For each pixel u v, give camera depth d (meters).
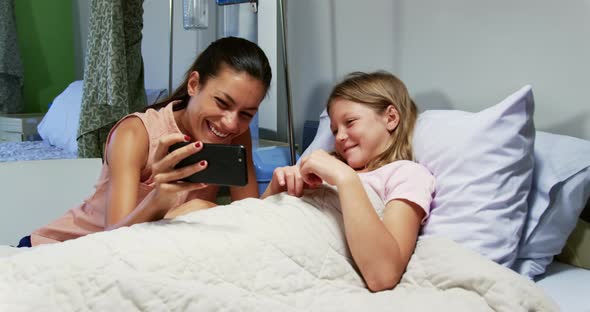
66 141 2.80
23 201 1.62
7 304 0.63
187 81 1.23
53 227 1.26
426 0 1.58
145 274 0.69
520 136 1.04
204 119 1.12
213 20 2.66
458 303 0.72
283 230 0.83
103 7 2.24
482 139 1.05
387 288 0.83
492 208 1.01
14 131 3.41
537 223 1.06
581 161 1.09
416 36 1.62
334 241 0.87
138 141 1.12
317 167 0.92
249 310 0.69
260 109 2.25
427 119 1.21
